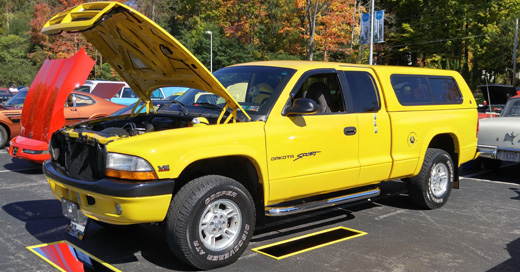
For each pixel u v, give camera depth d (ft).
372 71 19.10
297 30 137.80
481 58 159.84
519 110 30.01
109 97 54.75
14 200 22.33
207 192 13.41
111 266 14.28
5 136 38.83
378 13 97.76
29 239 16.70
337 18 119.85
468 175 31.12
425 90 21.02
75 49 133.80
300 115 15.97
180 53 13.44
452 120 21.62
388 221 19.69
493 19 157.89
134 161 12.57
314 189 16.38
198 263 13.53
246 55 163.22
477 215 20.81
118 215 12.82
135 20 12.68
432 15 155.63
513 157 27.84
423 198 20.92
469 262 15.06
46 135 22.94
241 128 14.44
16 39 187.21
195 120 14.65
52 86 23.49
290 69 16.55
